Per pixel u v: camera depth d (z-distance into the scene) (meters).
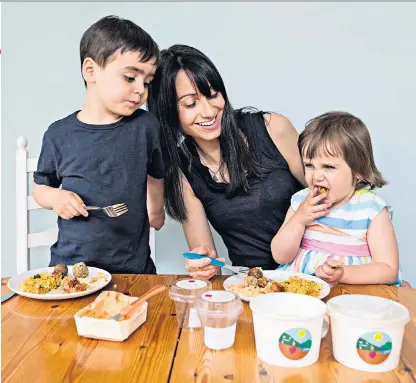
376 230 1.30
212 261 1.15
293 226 1.33
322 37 1.96
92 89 1.36
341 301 0.79
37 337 0.82
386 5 1.93
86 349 0.78
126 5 1.99
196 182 1.54
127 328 0.80
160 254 2.14
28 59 2.02
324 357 0.76
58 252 1.38
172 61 1.35
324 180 1.30
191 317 0.85
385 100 1.97
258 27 1.97
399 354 0.73
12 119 2.04
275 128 1.54
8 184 2.06
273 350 0.73
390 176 2.00
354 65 1.97
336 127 1.30
